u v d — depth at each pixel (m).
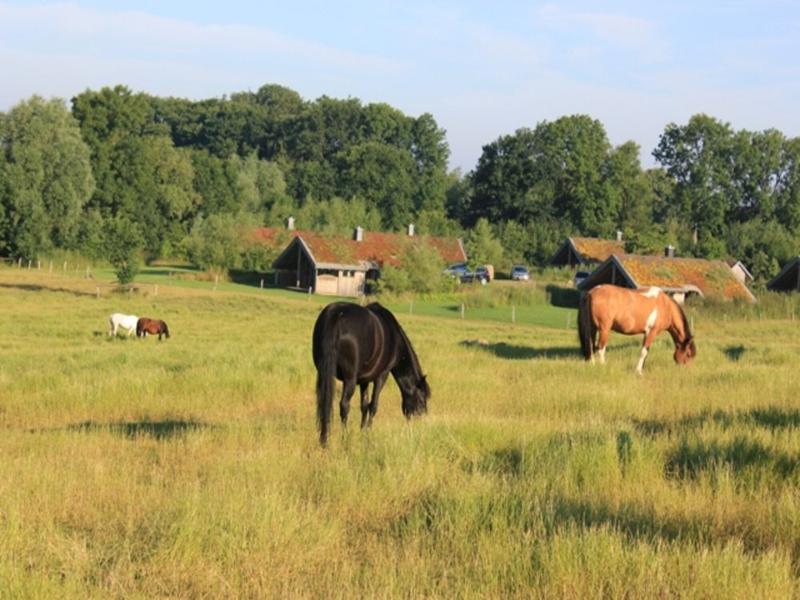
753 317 52.66
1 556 5.77
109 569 5.82
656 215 120.19
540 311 58.66
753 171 115.06
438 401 14.79
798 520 6.65
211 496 7.07
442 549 6.27
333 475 7.94
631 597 5.41
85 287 61.06
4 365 20.95
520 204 112.00
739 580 5.45
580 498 7.43
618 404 13.90
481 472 8.38
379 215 108.62
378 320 11.10
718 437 9.64
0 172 79.25
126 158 94.69
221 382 16.45
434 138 144.50
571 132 115.62
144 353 23.14
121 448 10.33
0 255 83.31
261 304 53.53
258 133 147.25
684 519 6.90
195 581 5.72
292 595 5.43
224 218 82.00
